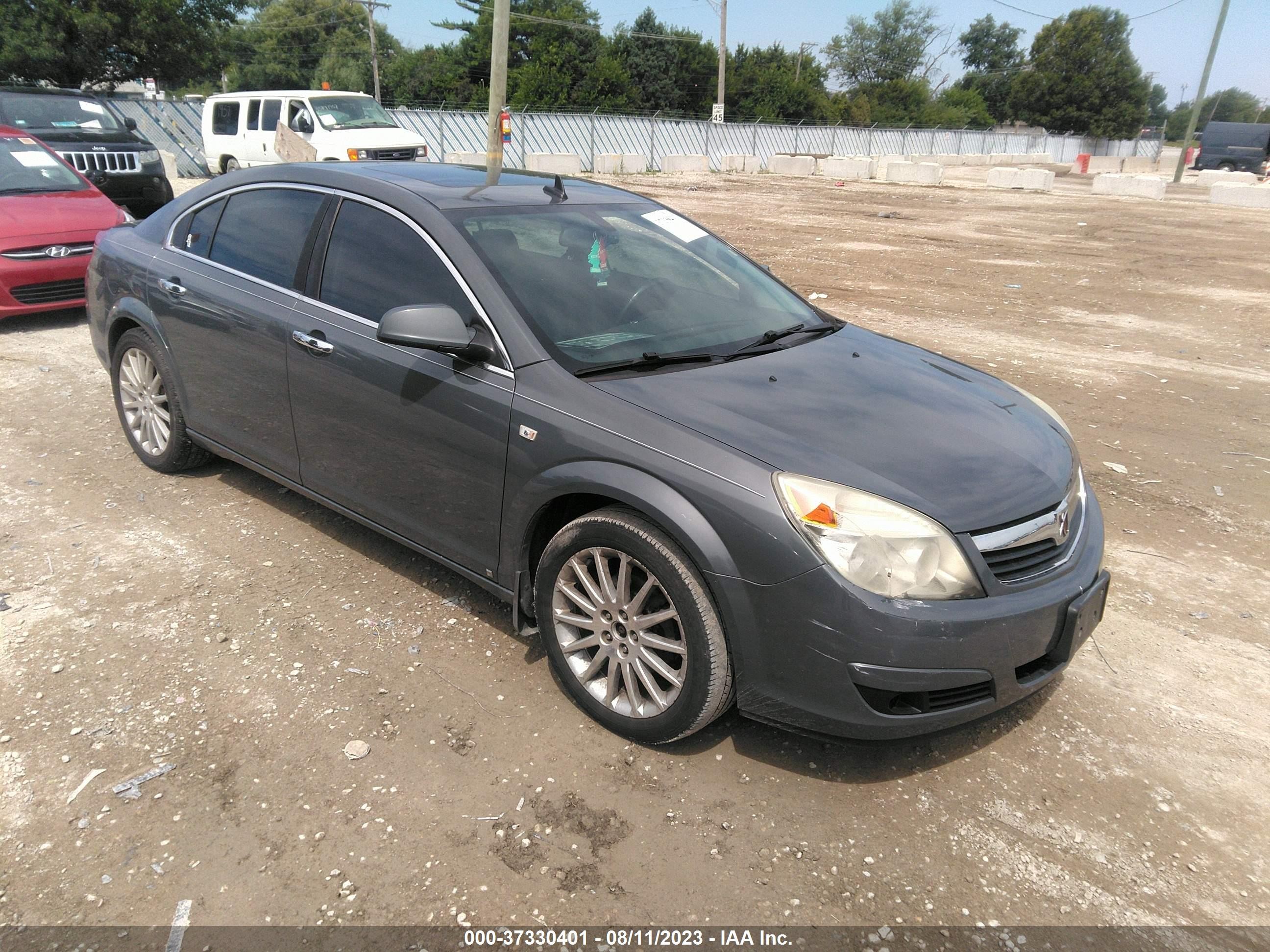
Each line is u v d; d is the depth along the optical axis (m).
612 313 3.33
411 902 2.31
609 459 2.77
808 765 2.89
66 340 7.31
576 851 2.50
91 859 2.40
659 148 36.75
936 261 13.41
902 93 72.50
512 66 62.81
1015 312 9.99
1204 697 3.35
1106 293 11.27
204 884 2.34
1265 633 3.79
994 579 2.58
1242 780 2.91
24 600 3.57
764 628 2.56
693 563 2.64
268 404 3.89
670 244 3.94
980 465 2.80
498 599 3.38
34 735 2.83
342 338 3.49
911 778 2.86
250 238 4.03
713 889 2.40
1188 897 2.45
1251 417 6.61
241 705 3.02
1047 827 2.69
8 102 12.09
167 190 13.12
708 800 2.71
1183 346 8.70
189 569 3.87
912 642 2.45
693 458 2.65
